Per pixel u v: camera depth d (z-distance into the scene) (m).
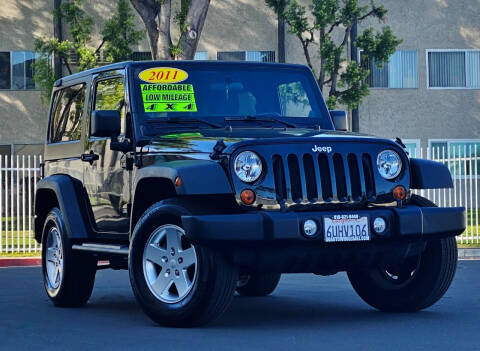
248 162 7.22
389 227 7.48
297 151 7.38
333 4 28.22
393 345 6.68
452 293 10.45
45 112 32.88
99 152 8.91
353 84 28.77
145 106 8.38
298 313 8.70
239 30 33.25
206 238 6.97
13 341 7.18
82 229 9.19
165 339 7.00
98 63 30.30
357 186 7.55
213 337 7.06
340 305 9.40
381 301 8.65
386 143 7.72
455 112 33.94
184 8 23.92
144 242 7.61
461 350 6.47
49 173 10.22
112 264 9.38
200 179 7.10
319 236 7.21
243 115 8.66
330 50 28.47
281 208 7.25
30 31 32.72
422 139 33.84
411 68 33.75
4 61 32.69
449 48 33.84
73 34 29.28
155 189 8.04
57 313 9.05
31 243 21.05
